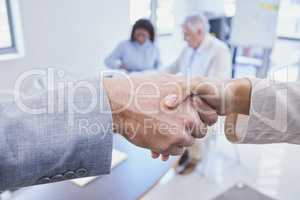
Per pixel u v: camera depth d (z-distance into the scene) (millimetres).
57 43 2098
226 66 1802
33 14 1929
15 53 1938
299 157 2100
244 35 2301
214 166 2002
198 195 1737
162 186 1800
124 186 744
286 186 1808
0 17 1903
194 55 1908
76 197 702
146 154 883
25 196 697
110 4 2367
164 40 2633
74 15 2145
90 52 2326
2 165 314
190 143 394
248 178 1894
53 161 333
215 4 2533
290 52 2600
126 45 2268
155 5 2670
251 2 2215
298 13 2891
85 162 350
